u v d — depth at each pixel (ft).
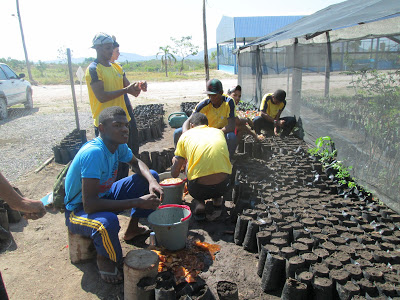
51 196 13.30
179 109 40.29
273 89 29.68
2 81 37.06
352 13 17.20
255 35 102.32
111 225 8.79
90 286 9.21
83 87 77.36
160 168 17.93
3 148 24.44
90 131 29.71
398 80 12.09
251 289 8.91
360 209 12.10
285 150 18.71
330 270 8.41
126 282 8.20
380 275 8.16
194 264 9.78
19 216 13.02
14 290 9.04
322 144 18.21
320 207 12.06
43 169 19.44
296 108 23.70
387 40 12.72
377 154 13.33
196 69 168.04
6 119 36.81
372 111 13.82
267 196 12.94
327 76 18.16
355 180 14.70
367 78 14.20
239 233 10.91
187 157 12.29
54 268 10.05
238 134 19.86
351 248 9.47
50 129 31.04
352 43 15.51
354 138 15.33
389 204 12.34
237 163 16.63
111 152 9.62
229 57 124.88
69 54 22.89
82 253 9.98
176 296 7.75
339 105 16.94
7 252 10.91
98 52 13.98
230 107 16.16
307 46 21.20
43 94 63.82
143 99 51.47
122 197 10.97
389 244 9.74
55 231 12.32
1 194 6.09
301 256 9.03
